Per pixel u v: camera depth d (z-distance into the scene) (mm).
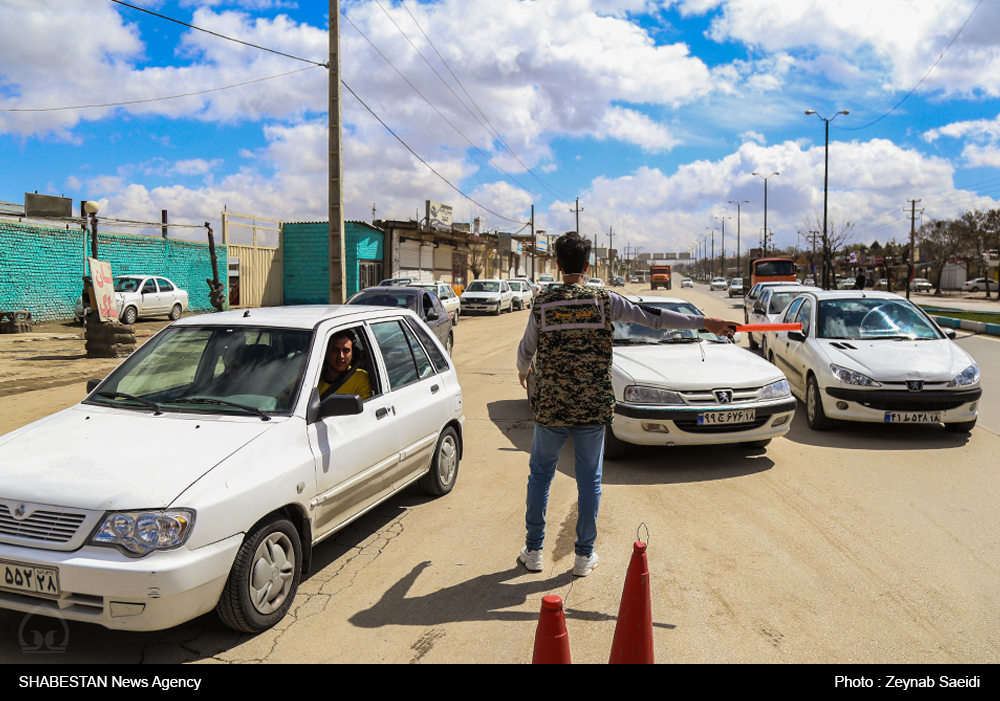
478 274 46531
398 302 12859
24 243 20266
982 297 46844
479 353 15406
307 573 3629
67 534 2791
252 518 3090
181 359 3990
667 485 5566
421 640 3143
